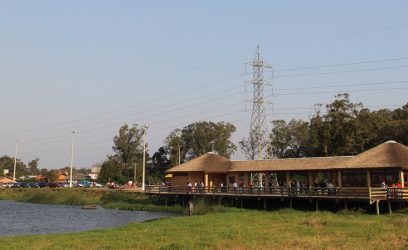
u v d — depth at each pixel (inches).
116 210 2928.2
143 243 1254.9
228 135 6589.6
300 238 1323.8
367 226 1592.0
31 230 1900.8
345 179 2476.6
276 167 2795.3
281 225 1641.2
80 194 3759.8
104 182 6082.7
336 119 3690.9
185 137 6619.1
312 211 2218.3
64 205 3454.7
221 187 2701.8
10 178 7372.1
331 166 2518.5
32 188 4667.8
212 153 3292.3
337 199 2149.4
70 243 1267.2
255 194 2493.8
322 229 1521.9
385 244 1212.5
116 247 1195.3
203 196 2758.4
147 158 6742.1
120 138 6707.7
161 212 2743.6
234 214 2135.8
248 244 1220.5
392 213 2007.9
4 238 1392.7
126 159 6732.3
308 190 2285.9
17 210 2974.9
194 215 2278.5
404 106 4581.7
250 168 2915.8
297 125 5531.5
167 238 1347.2
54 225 2087.8
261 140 3720.5
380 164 2290.8
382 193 2026.3
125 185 5398.6
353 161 2436.0
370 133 3695.9
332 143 3727.9
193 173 3171.8
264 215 2055.9
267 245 1208.8
